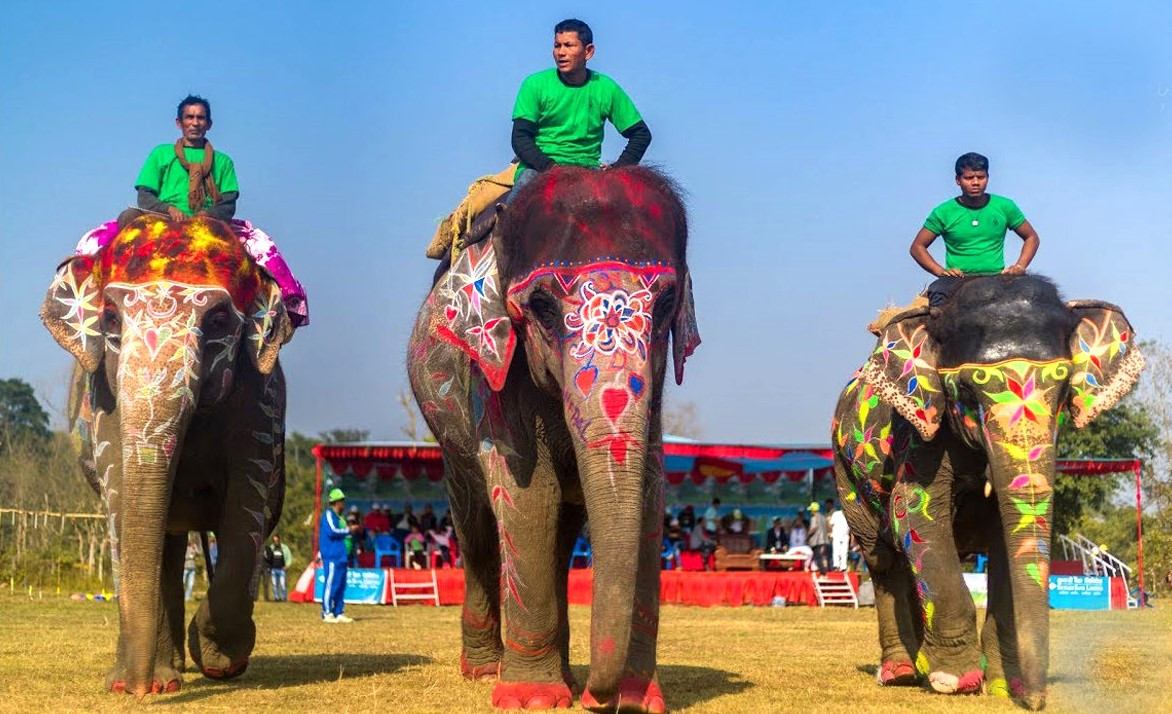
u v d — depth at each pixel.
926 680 8.62
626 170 6.46
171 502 8.65
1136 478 26.80
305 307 8.73
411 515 30.09
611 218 6.25
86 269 8.26
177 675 8.01
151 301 7.74
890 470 8.87
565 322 6.17
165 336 7.66
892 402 8.00
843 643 13.47
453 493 8.70
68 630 13.84
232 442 8.45
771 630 16.38
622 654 5.77
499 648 8.91
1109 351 7.64
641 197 6.35
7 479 36.09
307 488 47.53
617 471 5.91
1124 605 25.62
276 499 9.22
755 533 34.47
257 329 8.30
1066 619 19.48
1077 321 7.75
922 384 7.89
